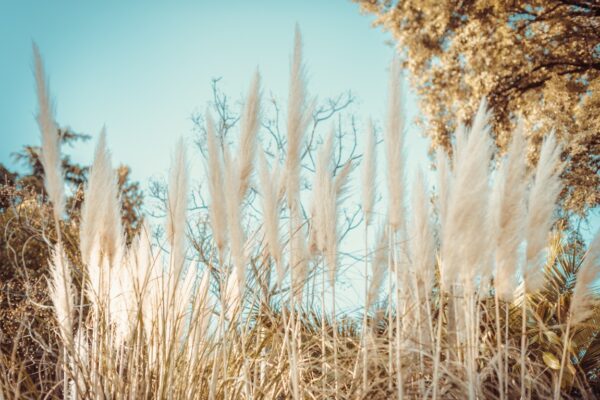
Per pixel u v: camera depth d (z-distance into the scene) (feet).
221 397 11.22
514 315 14.71
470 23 41.81
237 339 12.19
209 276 12.13
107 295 11.72
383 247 11.70
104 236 11.61
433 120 42.93
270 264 12.60
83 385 11.04
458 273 10.37
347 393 10.68
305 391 11.37
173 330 11.38
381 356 10.84
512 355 11.24
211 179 11.43
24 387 11.05
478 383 9.64
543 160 10.16
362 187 11.94
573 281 16.44
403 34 44.86
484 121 9.82
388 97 11.24
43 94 10.41
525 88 42.63
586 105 40.65
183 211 11.77
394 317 12.14
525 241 9.98
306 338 13.15
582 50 43.80
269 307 12.46
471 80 41.37
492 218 10.30
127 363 11.33
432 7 42.63
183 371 11.25
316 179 11.82
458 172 9.75
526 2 42.70
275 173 11.87
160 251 12.51
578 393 13.80
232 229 11.18
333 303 11.28
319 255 12.17
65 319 11.57
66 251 12.89
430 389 10.12
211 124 11.61
